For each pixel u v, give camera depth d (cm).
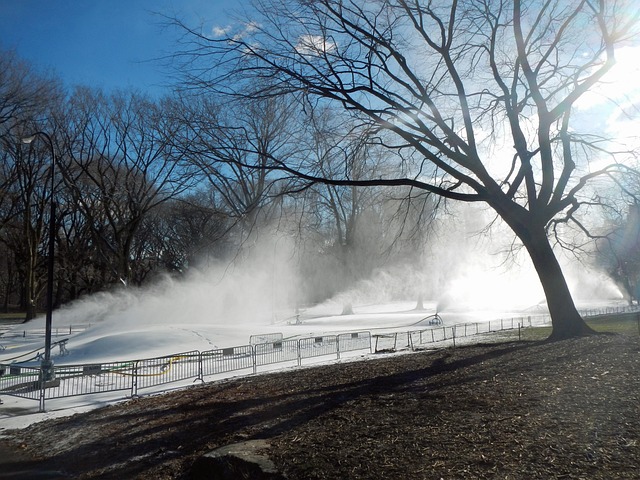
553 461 648
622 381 973
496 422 810
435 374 1274
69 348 2819
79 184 5712
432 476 647
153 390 1605
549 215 2016
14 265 8969
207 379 1770
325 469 704
